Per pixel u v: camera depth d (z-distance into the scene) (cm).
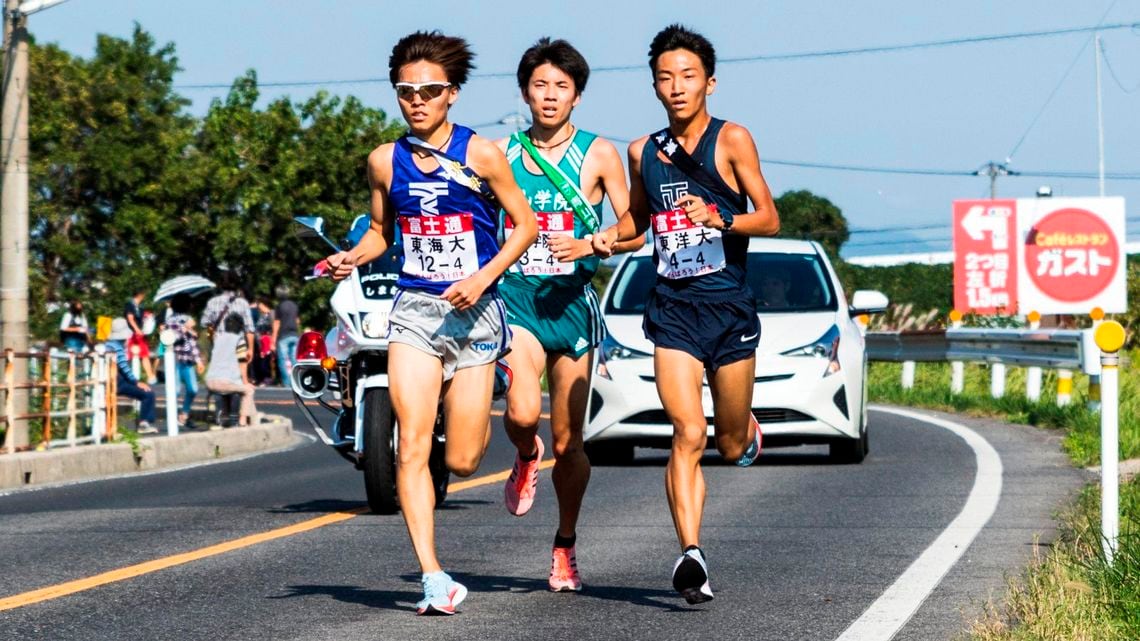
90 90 6272
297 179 6412
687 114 988
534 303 1029
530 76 1044
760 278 2002
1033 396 2798
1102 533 1016
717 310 992
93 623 944
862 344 1941
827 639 862
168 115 6575
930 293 8988
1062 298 4538
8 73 2431
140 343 3747
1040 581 980
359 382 1512
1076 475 1680
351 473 2059
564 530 1037
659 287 1009
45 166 6069
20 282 2414
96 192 6256
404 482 950
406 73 942
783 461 1948
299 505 1631
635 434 1823
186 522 1460
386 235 997
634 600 998
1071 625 845
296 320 5059
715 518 1392
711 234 988
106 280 6141
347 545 1280
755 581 1058
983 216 5212
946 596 991
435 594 934
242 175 6388
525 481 1062
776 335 1869
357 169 6575
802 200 11281
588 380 1045
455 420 971
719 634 882
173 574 1133
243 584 1084
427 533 945
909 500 1492
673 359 988
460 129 957
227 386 2809
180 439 2436
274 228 6412
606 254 1004
